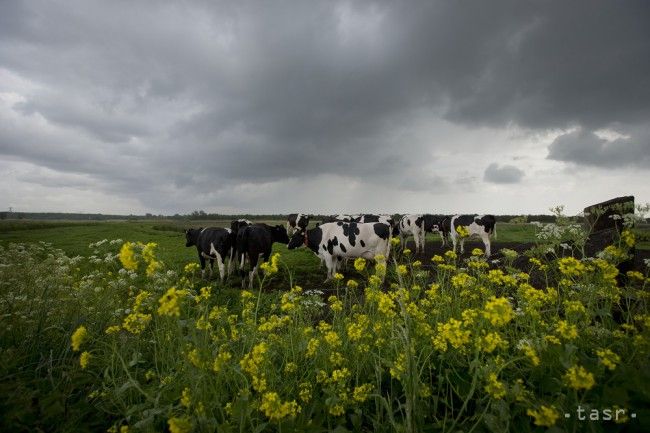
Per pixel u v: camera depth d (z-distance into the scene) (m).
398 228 19.23
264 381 2.30
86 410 2.48
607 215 4.42
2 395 2.30
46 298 4.50
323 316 5.59
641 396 2.03
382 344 3.13
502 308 2.12
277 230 14.01
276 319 3.66
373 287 3.72
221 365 2.39
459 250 18.64
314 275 12.39
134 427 2.16
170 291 2.13
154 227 47.34
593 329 2.84
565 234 4.19
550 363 2.47
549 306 3.89
